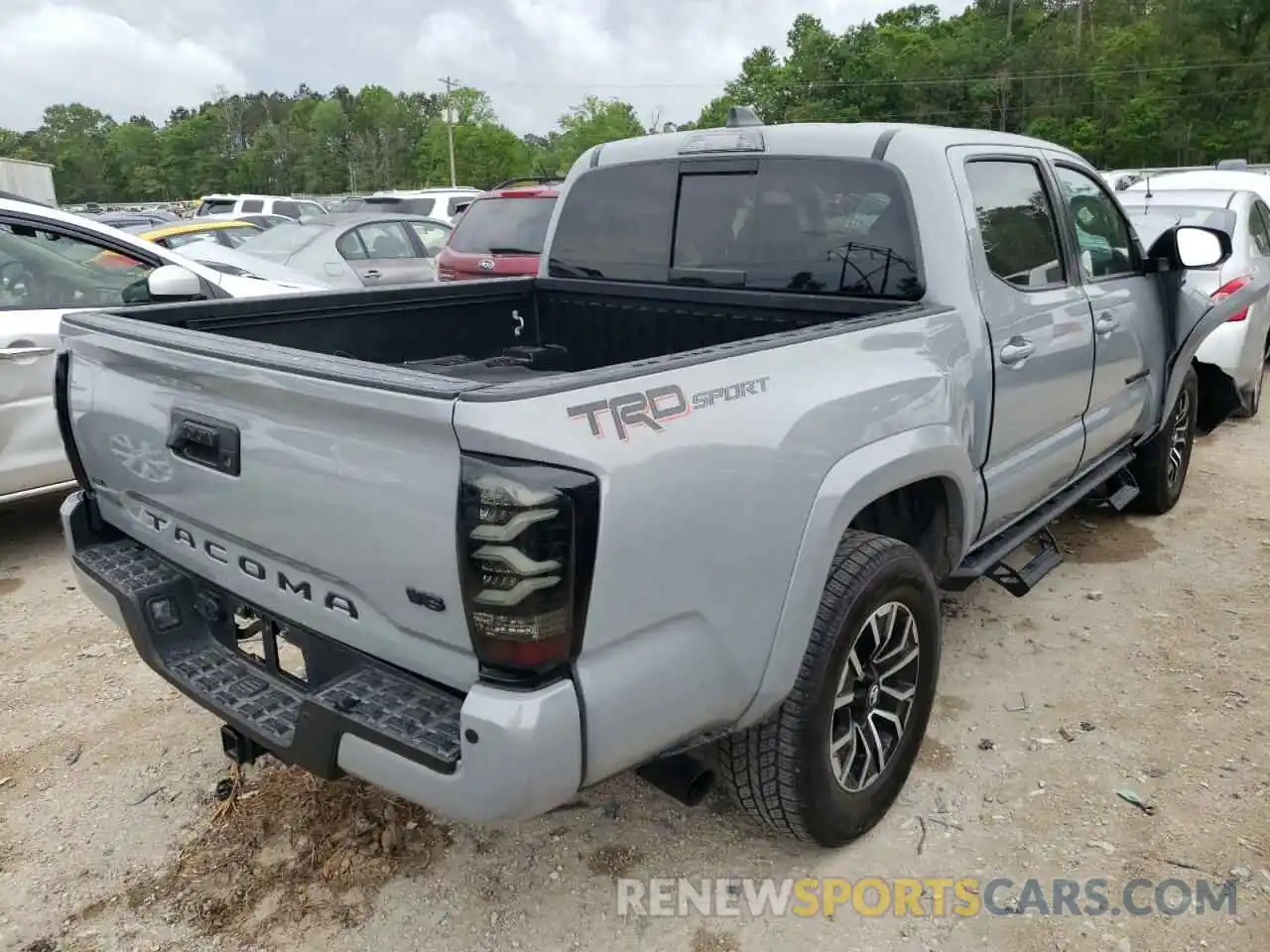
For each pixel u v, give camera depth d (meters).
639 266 3.99
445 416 1.83
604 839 2.99
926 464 2.87
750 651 2.35
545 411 1.87
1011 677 3.90
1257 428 7.54
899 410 2.77
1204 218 7.05
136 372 2.61
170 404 2.52
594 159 4.12
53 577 5.01
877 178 3.30
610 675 2.03
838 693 2.68
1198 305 5.00
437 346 4.02
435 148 106.44
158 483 2.64
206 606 2.73
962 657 4.06
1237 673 3.89
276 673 2.58
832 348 2.61
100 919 2.68
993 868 2.85
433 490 1.92
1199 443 7.16
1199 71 72.69
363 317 3.74
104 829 3.04
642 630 2.09
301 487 2.18
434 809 2.04
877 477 2.64
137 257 5.55
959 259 3.20
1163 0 81.56
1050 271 3.79
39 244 5.19
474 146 105.56
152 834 3.02
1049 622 4.37
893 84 85.00
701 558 2.17
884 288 3.33
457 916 2.68
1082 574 4.87
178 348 2.38
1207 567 4.93
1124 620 4.38
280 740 2.33
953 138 3.38
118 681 3.94
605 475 1.93
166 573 2.80
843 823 2.82
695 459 2.13
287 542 2.28
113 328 2.67
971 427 3.20
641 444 2.01
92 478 3.03
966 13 99.25
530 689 1.93
